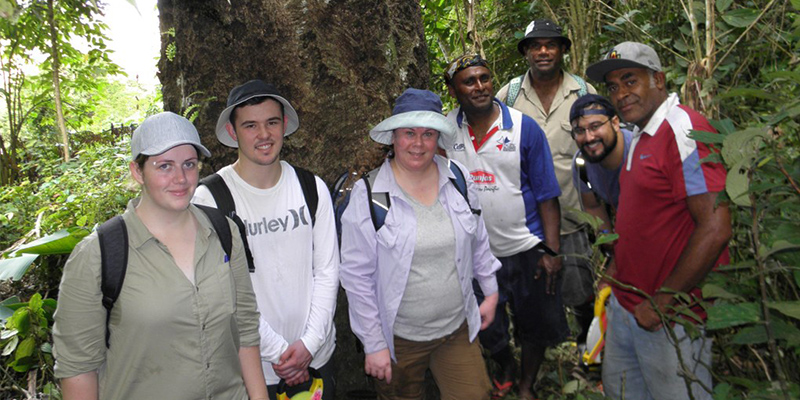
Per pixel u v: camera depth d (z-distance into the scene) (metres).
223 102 2.49
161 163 1.37
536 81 3.24
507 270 2.79
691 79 2.56
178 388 1.43
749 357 2.29
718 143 1.75
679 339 1.97
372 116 2.62
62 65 9.04
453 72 2.61
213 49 2.45
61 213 4.71
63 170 6.75
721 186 1.77
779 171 1.64
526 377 2.94
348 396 2.69
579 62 3.79
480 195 2.70
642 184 2.02
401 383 2.25
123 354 1.39
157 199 1.39
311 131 2.56
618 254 2.21
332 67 2.54
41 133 9.59
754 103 2.86
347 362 2.69
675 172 1.89
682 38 3.40
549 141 3.17
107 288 1.34
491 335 2.85
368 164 2.55
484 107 2.60
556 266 2.76
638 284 2.12
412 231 2.03
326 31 2.54
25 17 7.20
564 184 3.15
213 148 2.50
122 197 4.68
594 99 2.36
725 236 1.77
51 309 3.02
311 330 1.97
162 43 2.65
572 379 3.06
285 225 1.95
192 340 1.44
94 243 1.36
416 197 2.09
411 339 2.15
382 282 2.10
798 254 1.57
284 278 1.95
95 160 6.92
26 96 9.96
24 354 2.79
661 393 2.12
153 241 1.41
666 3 3.55
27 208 5.81
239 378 1.60
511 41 4.45
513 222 2.70
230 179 1.93
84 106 10.22
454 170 2.18
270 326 1.94
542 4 4.10
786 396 1.47
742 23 2.60
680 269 1.85
